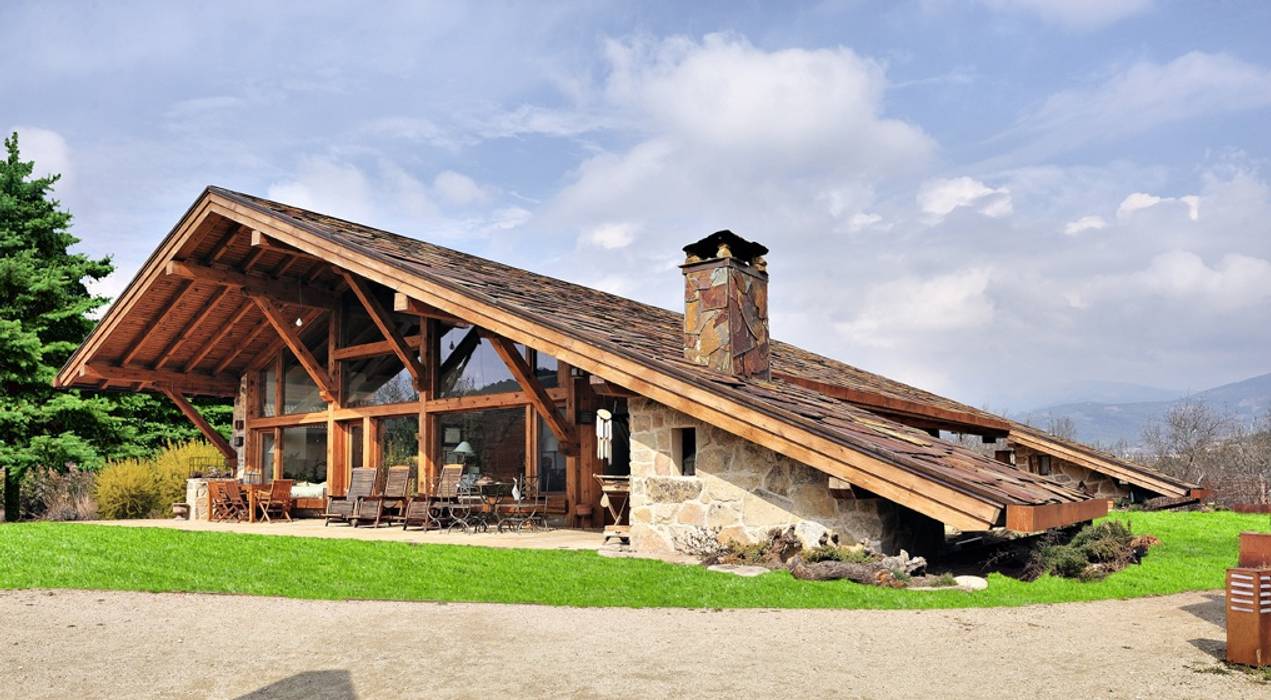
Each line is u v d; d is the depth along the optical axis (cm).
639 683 525
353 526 1505
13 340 2122
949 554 1211
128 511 1970
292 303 1667
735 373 1129
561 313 1217
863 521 984
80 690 515
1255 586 568
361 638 642
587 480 1442
